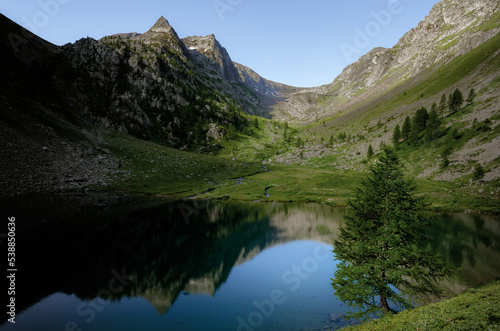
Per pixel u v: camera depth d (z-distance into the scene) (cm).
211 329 1838
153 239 4138
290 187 10838
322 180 11725
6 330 1766
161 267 3119
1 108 7806
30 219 4253
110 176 9100
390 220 1797
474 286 2450
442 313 1275
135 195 7931
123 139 12675
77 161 8794
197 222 5656
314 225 5728
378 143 16188
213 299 2381
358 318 1945
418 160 11456
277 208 7644
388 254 1803
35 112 9144
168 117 17612
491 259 3194
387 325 1295
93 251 3325
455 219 5678
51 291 2339
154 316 2038
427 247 3703
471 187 8056
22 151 7188
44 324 1853
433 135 12206
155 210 6116
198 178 11231
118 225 4562
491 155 8925
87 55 16925
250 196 9356
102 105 14088
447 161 10044
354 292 1811
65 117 10650
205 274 3014
